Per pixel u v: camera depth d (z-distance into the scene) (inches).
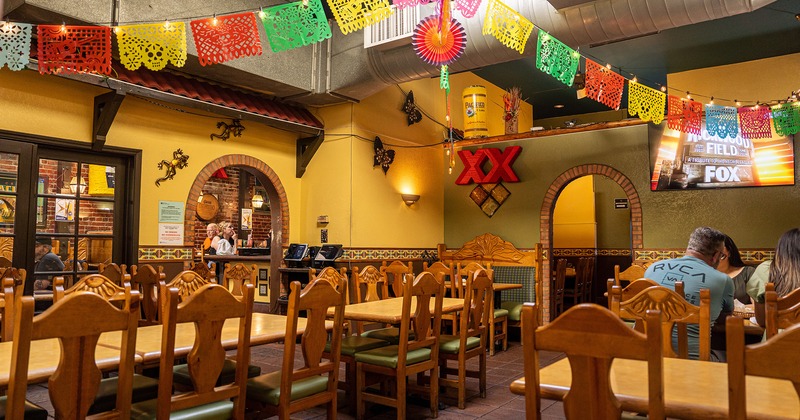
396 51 285.0
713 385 80.3
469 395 197.8
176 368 139.5
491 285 200.1
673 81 375.6
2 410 101.2
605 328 68.8
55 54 172.4
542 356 269.1
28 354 78.5
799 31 335.6
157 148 274.4
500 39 211.5
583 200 464.8
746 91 355.3
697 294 126.4
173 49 180.5
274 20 183.8
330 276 212.2
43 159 239.0
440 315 174.2
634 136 339.6
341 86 307.9
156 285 180.7
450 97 424.5
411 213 376.5
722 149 316.5
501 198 380.2
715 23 324.8
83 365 84.9
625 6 218.8
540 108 533.0
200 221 482.9
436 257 396.2
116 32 176.4
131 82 245.8
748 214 308.5
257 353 269.1
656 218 330.6
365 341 183.2
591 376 70.1
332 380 134.3
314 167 346.6
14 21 210.7
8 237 224.4
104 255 256.5
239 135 313.6
